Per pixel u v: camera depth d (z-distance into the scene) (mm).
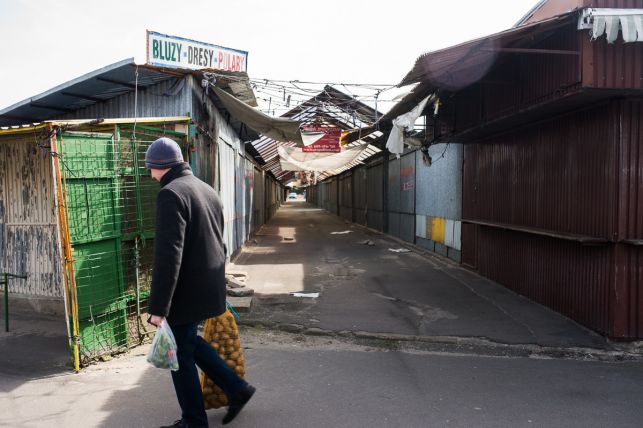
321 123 12953
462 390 4172
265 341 5602
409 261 11695
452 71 6312
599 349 5270
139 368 4562
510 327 6031
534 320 6328
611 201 5332
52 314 6402
